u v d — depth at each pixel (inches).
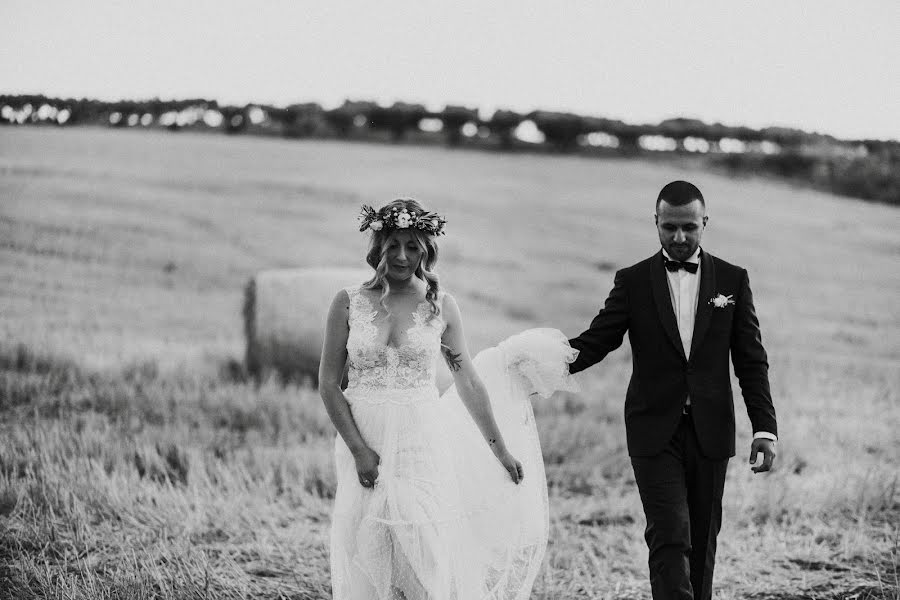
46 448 292.4
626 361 536.1
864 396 434.3
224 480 277.7
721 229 1078.4
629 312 174.9
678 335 168.7
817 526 243.3
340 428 160.6
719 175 1437.0
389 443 160.9
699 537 166.7
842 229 1107.9
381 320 163.2
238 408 377.4
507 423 183.9
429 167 1393.9
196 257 796.0
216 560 213.6
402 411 162.2
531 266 918.4
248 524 242.7
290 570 211.8
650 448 165.9
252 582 201.9
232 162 1243.2
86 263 730.2
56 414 362.6
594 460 325.1
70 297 632.4
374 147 1528.1
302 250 870.4
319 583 203.8
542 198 1258.0
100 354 486.9
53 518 231.8
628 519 263.4
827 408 405.1
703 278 171.3
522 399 186.1
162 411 372.8
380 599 158.2
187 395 400.8
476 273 876.0
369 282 166.1
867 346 610.5
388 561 158.9
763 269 902.4
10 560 206.7
